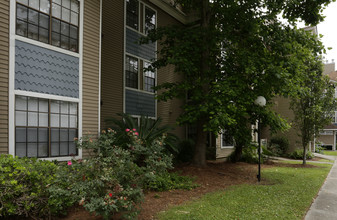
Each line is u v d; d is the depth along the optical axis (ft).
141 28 43.06
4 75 18.42
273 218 15.31
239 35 31.27
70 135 23.12
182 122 29.63
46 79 21.11
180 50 27.27
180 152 39.88
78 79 23.81
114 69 37.42
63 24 22.79
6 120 18.40
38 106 20.67
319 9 28.09
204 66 31.76
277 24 29.09
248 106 29.55
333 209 17.79
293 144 59.88
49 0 21.61
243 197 20.08
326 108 41.52
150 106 44.32
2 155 15.75
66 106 22.84
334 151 91.15
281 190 22.84
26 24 19.95
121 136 26.43
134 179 14.97
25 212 13.47
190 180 25.32
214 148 48.14
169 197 19.92
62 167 15.87
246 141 33.68
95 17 25.81
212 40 28.99
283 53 28.78
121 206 13.44
